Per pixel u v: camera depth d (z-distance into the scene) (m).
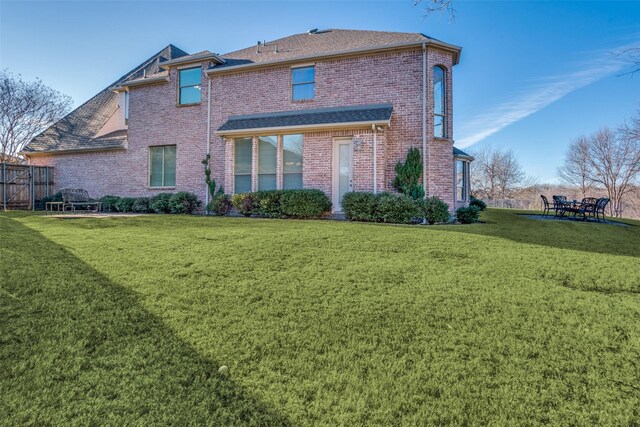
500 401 2.28
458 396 2.33
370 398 2.30
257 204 12.77
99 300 3.82
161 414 2.12
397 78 12.62
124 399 2.25
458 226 9.76
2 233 7.83
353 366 2.67
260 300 3.91
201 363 2.68
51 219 11.02
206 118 15.35
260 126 13.24
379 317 3.49
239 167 14.12
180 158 15.83
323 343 3.00
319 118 12.78
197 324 3.31
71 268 4.90
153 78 16.22
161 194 15.36
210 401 2.25
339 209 12.70
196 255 5.76
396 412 2.18
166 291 4.13
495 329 3.25
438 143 12.55
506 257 5.79
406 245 6.59
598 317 3.50
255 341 3.02
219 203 13.66
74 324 3.25
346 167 12.72
